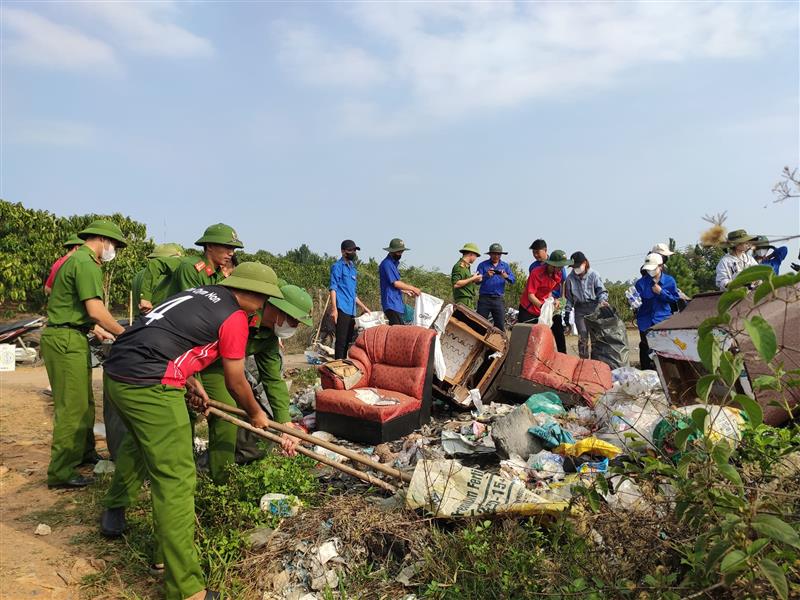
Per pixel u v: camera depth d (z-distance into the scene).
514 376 6.86
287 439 4.05
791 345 4.28
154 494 3.26
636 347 12.88
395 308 9.28
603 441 4.48
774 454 3.19
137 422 3.25
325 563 3.49
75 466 5.15
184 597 3.25
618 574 2.85
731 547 2.15
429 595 3.17
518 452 4.85
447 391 7.30
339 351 9.40
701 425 2.35
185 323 3.33
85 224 18.94
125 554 3.89
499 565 3.13
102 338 5.57
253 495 4.20
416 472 3.90
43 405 8.12
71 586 3.59
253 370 5.35
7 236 17.45
